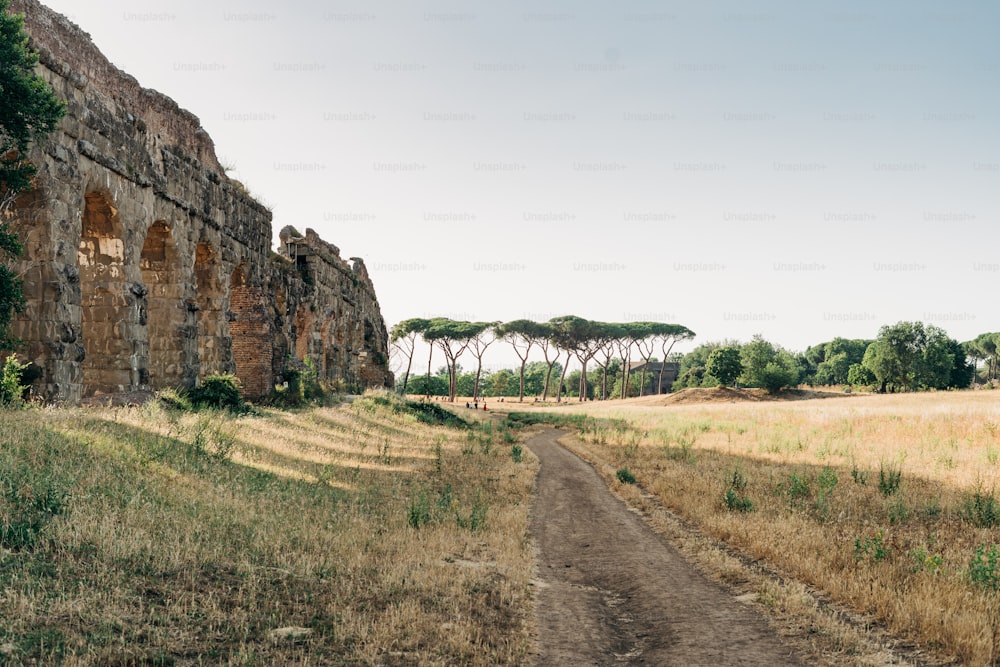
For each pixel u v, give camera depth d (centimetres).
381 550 1013
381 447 2438
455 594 833
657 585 969
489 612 792
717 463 2252
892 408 4712
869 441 2845
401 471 1927
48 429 1252
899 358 9788
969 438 2741
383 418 3497
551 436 4306
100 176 2044
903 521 1288
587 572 1082
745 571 1003
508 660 650
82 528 810
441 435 3278
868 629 750
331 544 995
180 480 1202
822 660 662
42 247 1792
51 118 1603
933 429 3109
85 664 526
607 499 1747
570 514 1549
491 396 14462
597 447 3125
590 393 14600
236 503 1123
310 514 1180
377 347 7188
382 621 701
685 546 1196
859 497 1520
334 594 781
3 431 1165
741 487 1656
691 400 9381
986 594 797
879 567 928
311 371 3903
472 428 4281
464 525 1259
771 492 1612
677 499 1579
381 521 1235
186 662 565
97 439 1273
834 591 866
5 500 841
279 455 1791
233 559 856
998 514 1260
